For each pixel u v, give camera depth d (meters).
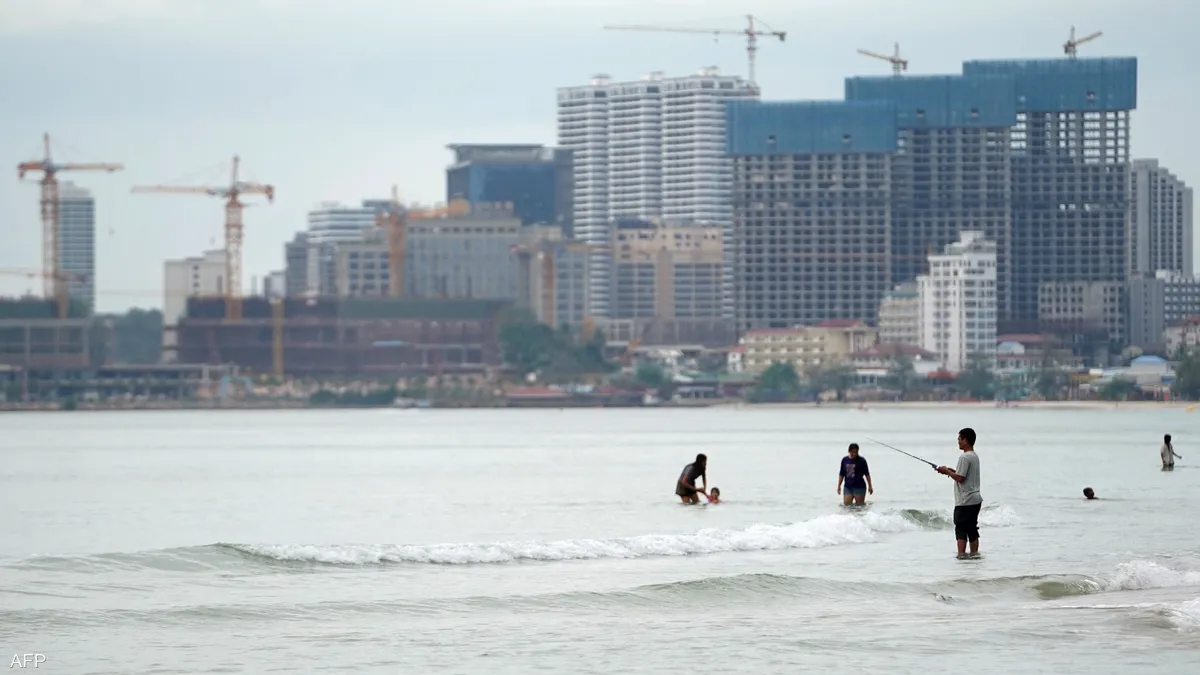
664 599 180.00
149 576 196.12
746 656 152.12
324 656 151.38
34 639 157.12
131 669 145.25
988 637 160.62
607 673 145.25
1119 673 145.75
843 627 165.62
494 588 188.62
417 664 148.50
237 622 167.12
